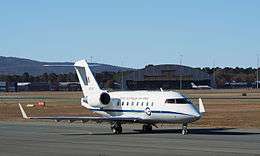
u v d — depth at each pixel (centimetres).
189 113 7788
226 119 11475
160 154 5288
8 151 5744
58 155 5322
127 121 8325
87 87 9519
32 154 5431
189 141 6744
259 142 6525
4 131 9006
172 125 10088
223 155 5119
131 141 6862
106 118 8144
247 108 15988
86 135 8044
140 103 8425
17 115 14525
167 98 8081
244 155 5109
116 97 8825
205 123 10544
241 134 7931
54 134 8288
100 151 5653
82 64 9631
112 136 7788
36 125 10762
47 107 18600
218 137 7369
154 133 8306
